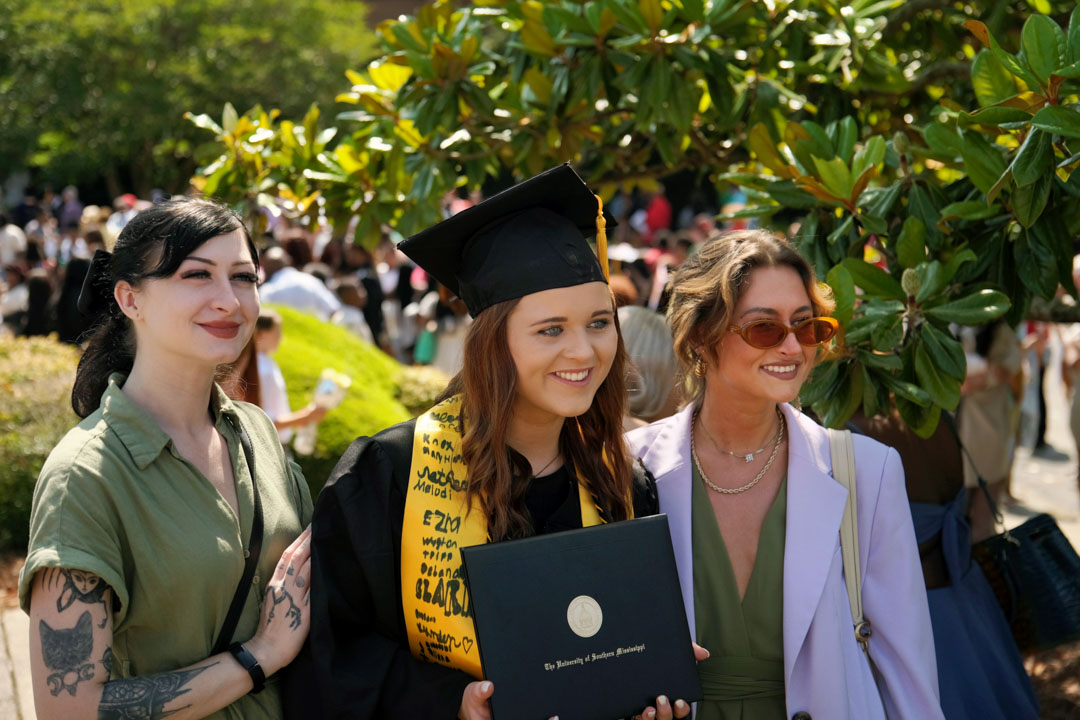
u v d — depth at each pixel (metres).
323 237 12.31
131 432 1.95
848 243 3.22
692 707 2.31
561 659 1.90
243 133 4.28
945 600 2.92
